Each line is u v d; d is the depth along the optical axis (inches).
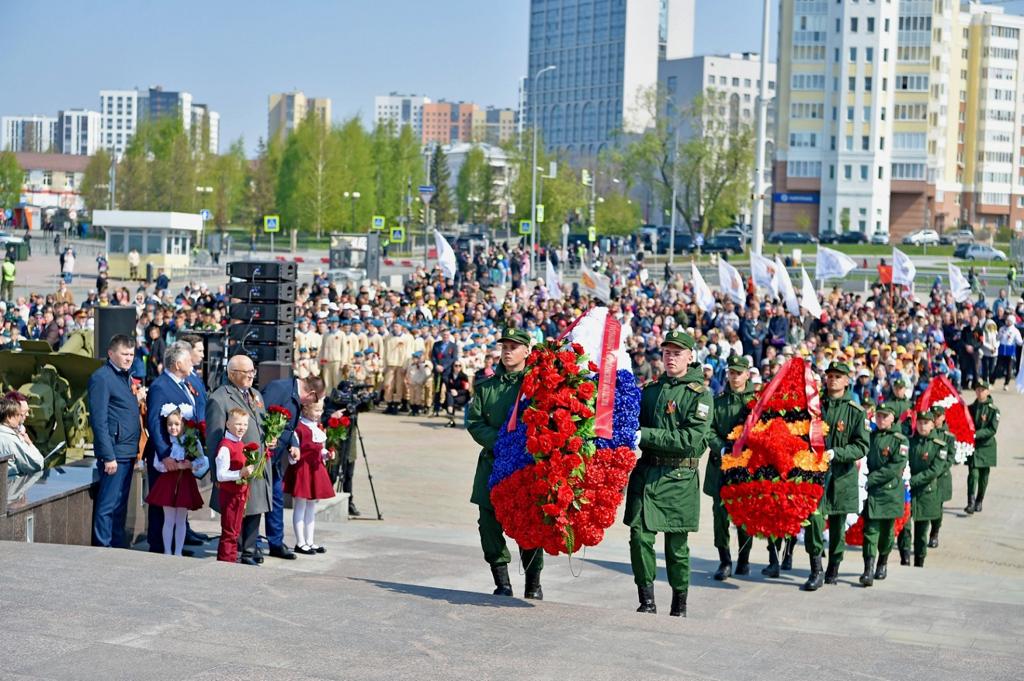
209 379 721.6
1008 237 5364.2
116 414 458.0
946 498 614.2
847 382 511.2
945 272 2965.1
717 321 1428.4
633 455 350.9
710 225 4163.4
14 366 565.0
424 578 458.9
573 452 341.7
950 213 5880.9
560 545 348.2
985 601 484.4
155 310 1243.2
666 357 380.2
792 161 5265.8
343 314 1259.2
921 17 5177.2
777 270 1438.2
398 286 2412.6
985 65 5905.5
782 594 492.1
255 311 757.3
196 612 310.2
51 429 543.8
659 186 4197.8
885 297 1775.3
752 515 483.8
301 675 260.4
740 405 527.8
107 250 2536.9
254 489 457.1
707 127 4101.9
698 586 501.7
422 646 287.0
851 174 5211.6
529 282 2568.9
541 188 3801.7
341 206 4094.5
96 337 595.5
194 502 457.7
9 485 455.5
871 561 528.7
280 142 4849.9
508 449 353.4
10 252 2792.8
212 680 255.1
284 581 349.1
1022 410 1398.9
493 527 376.5
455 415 1215.6
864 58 5167.3
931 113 5226.4
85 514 466.0
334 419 634.2
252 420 450.9
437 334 1242.6
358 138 4291.3
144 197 4702.3
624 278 2527.1
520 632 303.9
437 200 5103.3
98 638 284.2
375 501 674.8
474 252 3051.2
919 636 414.6
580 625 314.8
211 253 3036.4
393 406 1223.5
